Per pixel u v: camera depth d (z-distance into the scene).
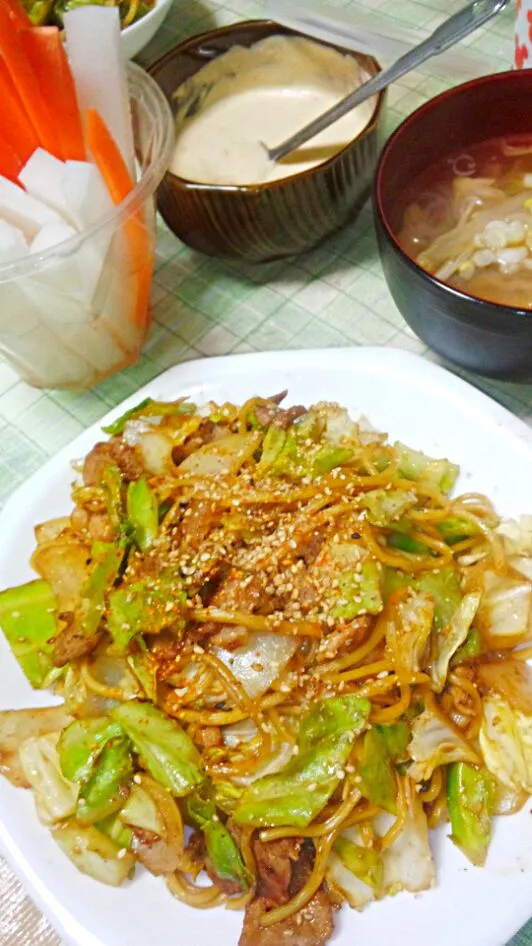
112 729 0.33
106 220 0.36
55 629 0.35
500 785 0.30
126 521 0.36
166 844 0.31
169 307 0.45
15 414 0.43
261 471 0.37
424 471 0.36
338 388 0.39
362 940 0.29
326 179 0.39
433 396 0.38
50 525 0.38
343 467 0.37
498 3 0.37
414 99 0.49
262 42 0.46
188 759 0.32
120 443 0.38
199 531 0.35
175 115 0.46
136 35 0.49
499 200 0.37
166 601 0.34
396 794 0.31
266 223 0.40
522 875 0.29
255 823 0.31
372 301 0.43
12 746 0.33
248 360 0.40
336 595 0.33
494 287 0.36
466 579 0.34
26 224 0.36
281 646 0.34
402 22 0.51
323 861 0.30
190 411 0.40
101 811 0.31
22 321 0.38
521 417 0.39
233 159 0.45
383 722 0.32
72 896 0.30
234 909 0.30
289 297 0.44
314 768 0.31
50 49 0.35
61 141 0.38
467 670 0.33
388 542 0.36
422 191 0.38
